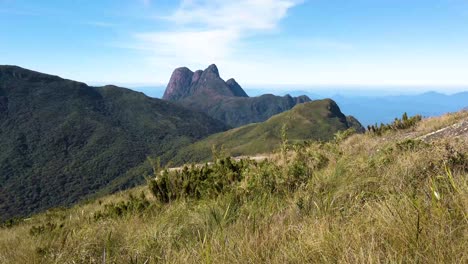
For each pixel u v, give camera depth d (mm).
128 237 4539
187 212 5238
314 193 4496
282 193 5480
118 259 3762
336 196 4145
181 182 8203
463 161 4367
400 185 3857
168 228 4461
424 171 4344
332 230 2957
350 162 5660
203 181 7949
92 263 3943
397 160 5016
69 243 4637
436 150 4816
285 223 3785
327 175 5199
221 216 4508
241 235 3436
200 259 3059
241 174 7461
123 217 6758
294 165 6438
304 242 2844
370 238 2611
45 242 5191
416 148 5891
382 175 4512
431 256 2219
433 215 2662
